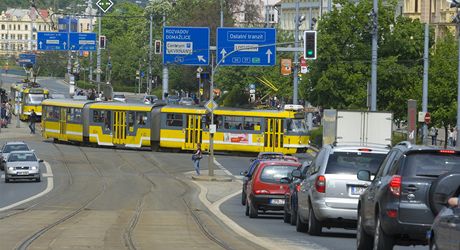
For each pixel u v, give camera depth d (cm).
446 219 2333
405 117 12075
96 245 3809
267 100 17425
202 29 12444
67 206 6725
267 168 5700
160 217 5719
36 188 8650
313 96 12219
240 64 12012
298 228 4594
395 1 12056
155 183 9312
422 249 3694
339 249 3669
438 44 11950
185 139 12888
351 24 11838
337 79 11925
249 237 4259
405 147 2992
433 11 17325
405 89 11912
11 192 8200
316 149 13425
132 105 13275
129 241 4028
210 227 4953
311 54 9500
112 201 7269
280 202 5612
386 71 11775
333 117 9256
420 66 12025
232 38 12025
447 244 2308
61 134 14088
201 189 8806
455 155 2906
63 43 16025
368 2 11906
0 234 4375
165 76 16825
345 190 3962
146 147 13412
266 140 12519
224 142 12656
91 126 13588
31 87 19400
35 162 9412
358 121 8844
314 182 4081
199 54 12462
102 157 12206
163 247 3753
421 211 2850
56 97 15625
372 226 3152
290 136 12431
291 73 15350
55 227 4844
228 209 6712
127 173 10362
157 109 13112
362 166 3991
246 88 16850
